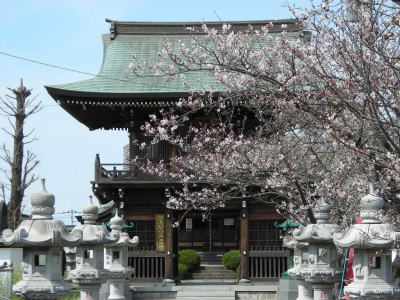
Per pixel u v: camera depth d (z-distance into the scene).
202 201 24.61
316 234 14.45
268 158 19.83
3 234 12.09
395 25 13.33
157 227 33.47
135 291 31.62
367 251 11.17
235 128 31.30
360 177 16.39
